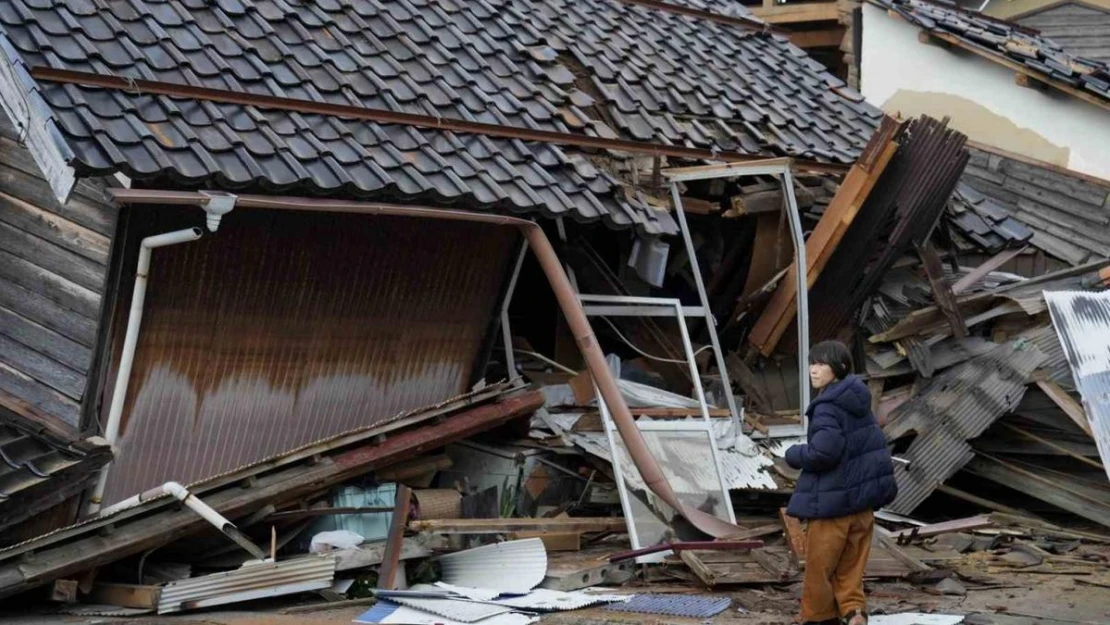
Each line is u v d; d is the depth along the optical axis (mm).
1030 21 18469
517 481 9680
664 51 12602
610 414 9125
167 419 8383
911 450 10625
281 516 8461
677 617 7242
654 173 10258
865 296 11547
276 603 8070
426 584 8359
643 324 10992
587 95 10914
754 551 8375
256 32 9227
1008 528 9633
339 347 9148
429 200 8648
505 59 10680
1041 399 10625
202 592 7719
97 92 7789
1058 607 7449
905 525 9648
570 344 10828
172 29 8750
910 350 11250
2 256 8672
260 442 8820
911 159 11227
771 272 11281
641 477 9078
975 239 12711
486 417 9523
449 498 9148
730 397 10352
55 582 7629
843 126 12867
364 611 7734
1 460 7863
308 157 8227
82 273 8133
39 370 8344
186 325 8359
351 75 9328
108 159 7262
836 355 6680
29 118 7625
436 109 9461
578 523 9031
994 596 7785
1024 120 15297
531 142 9805
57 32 8016
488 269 9836
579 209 9320
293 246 8625
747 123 11883
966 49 15609
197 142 7816
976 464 10781
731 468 9875
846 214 10844
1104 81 14828
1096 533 10047
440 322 9703
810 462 6496
